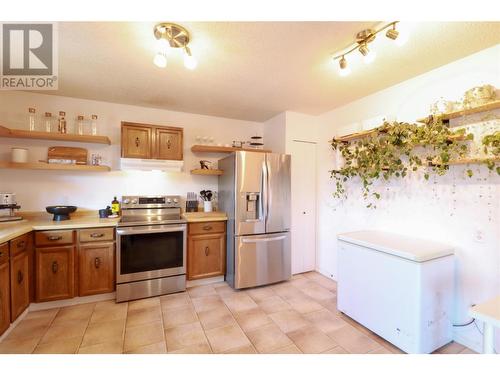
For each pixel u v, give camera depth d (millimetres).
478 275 1718
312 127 3326
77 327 1979
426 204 2033
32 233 2152
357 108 2736
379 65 1939
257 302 2463
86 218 2658
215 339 1862
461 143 1764
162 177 3178
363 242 1976
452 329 1824
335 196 3008
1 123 2508
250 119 3611
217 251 2918
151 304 2391
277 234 2926
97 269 2363
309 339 1875
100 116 2877
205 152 3424
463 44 1643
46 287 2199
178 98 2758
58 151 2668
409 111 2184
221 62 1926
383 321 1812
